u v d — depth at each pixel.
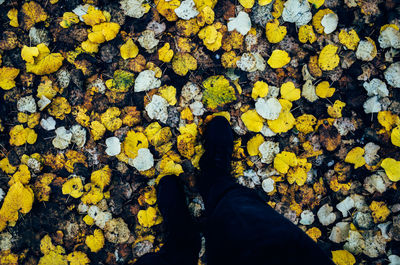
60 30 1.34
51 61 1.34
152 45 1.36
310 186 1.39
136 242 1.37
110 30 1.35
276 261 1.02
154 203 1.38
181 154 1.38
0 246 1.35
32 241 1.36
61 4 1.34
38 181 1.36
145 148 1.36
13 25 1.34
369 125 1.40
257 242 1.05
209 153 1.34
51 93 1.35
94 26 1.34
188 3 1.34
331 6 1.37
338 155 1.40
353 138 1.40
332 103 1.39
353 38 1.38
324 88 1.39
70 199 1.36
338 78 1.39
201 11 1.35
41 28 1.34
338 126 1.39
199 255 1.39
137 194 1.37
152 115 1.36
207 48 1.37
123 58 1.36
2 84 1.34
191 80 1.37
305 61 1.38
